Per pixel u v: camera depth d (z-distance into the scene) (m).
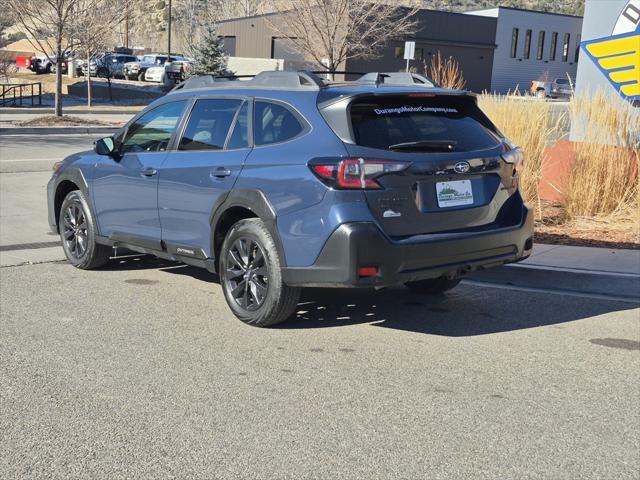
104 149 6.90
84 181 7.32
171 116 6.62
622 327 6.00
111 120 26.55
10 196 11.59
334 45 30.45
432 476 3.55
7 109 27.83
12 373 4.77
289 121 5.53
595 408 4.41
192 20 72.94
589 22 12.09
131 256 8.27
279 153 5.45
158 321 5.93
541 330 5.89
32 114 27.88
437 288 6.84
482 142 5.67
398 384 4.70
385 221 5.11
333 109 5.27
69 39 24.28
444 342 5.55
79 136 21.80
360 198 5.04
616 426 4.17
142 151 6.77
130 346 5.32
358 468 3.61
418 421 4.17
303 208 5.20
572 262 7.68
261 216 5.47
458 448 3.85
